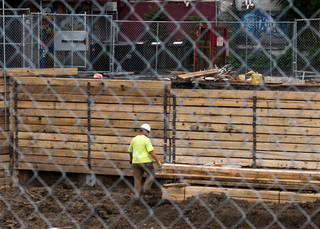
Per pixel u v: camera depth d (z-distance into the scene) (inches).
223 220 796.6
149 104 1049.5
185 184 932.0
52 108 1094.4
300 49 1241.4
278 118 987.3
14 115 1109.7
